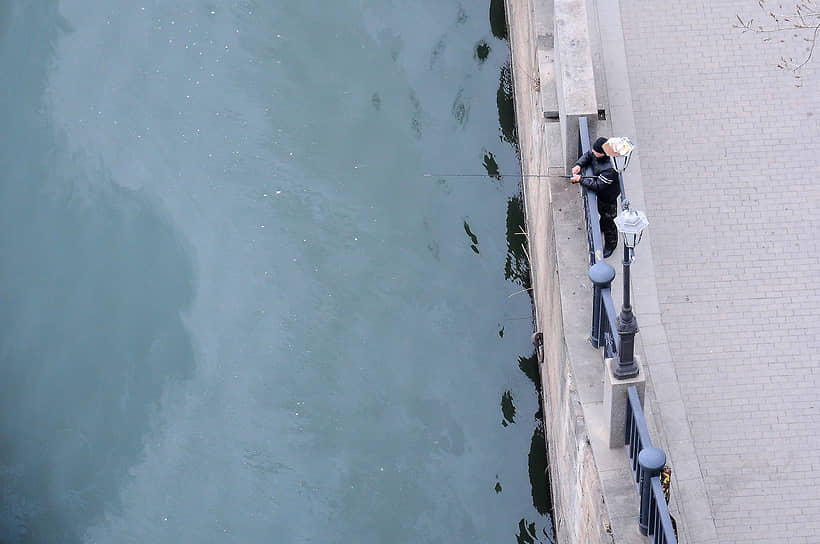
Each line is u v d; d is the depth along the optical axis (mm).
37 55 34625
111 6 35156
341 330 28766
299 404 27797
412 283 29219
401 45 33438
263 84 33156
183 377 28719
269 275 29797
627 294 15289
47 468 27891
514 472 26000
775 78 21719
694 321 19266
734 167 20781
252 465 27078
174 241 30750
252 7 34688
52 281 30750
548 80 21578
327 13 34375
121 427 28266
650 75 21906
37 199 32125
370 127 31922
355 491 26328
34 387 29281
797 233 20047
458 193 30453
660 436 18094
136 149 32438
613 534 16016
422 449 26734
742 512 17438
